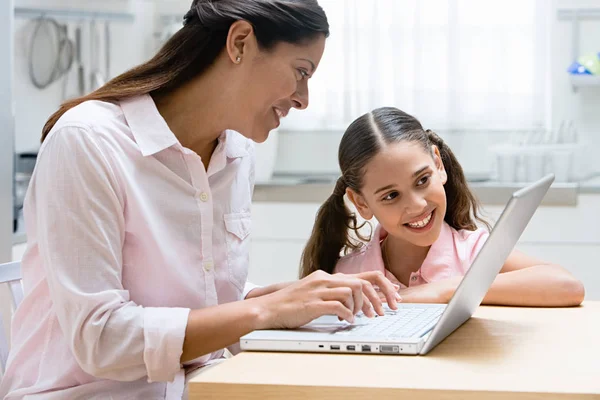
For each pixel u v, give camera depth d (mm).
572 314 1310
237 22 1307
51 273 1215
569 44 3436
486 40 3447
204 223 1390
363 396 877
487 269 1108
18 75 3395
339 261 1890
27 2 3396
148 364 1192
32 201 1316
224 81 1360
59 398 1287
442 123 3512
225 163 1487
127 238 1319
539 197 1208
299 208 3311
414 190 1640
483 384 881
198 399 911
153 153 1327
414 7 3465
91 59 3633
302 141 3723
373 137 1673
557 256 3148
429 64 3484
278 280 3352
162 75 1378
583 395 847
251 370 956
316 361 998
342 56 3562
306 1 1323
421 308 1310
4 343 1491
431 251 1757
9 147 2545
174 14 3848
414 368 956
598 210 3104
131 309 1215
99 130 1280
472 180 3471
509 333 1157
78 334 1205
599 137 3447
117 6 3705
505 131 3486
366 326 1152
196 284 1384
